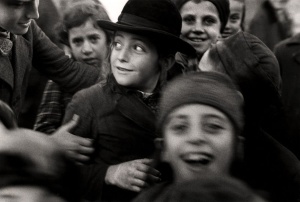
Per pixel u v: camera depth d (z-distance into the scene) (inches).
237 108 89.4
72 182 68.3
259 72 109.8
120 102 109.2
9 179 64.6
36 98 147.9
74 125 108.1
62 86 133.6
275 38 175.0
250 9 176.2
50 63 132.9
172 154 88.4
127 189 104.9
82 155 105.0
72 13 145.3
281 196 110.9
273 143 112.0
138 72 109.1
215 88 88.0
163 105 89.7
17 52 123.3
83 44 144.5
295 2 175.9
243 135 109.2
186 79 89.4
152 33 108.7
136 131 108.5
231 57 110.9
